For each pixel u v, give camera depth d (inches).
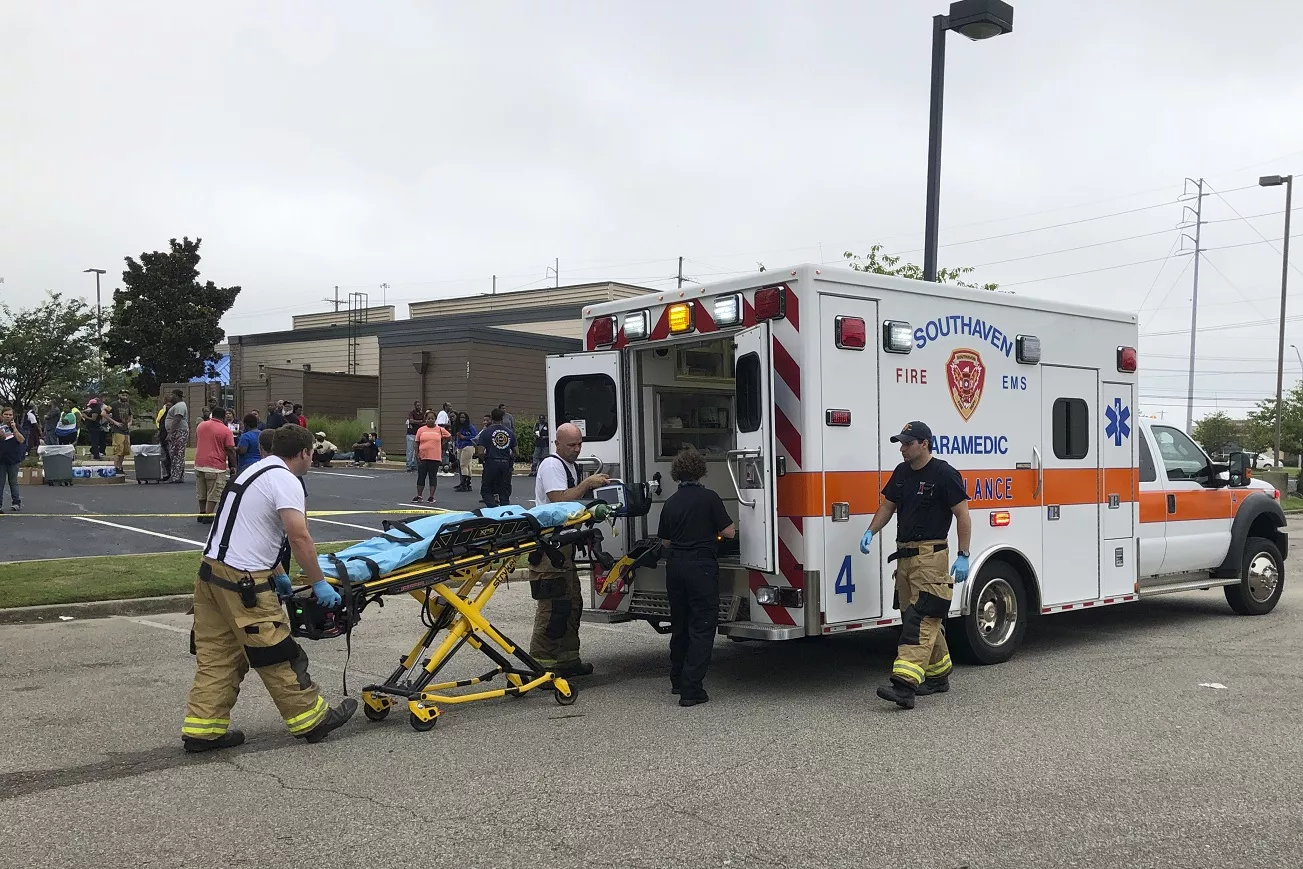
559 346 1396.4
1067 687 286.4
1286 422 1738.4
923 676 265.1
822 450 271.7
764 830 178.1
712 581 269.4
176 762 219.5
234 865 163.8
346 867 163.0
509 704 271.0
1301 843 173.0
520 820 183.2
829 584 273.4
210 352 1734.7
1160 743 231.1
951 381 302.0
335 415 1491.1
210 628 227.6
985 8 469.7
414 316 1854.1
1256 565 415.2
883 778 206.4
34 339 1646.2
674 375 330.3
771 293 273.1
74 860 165.9
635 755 223.1
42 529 567.2
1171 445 394.6
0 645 343.6
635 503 295.6
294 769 213.9
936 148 492.7
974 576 304.5
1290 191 1239.5
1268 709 261.3
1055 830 178.2
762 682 298.5
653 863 164.1
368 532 600.1
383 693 247.4
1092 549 343.6
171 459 839.7
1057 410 333.4
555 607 289.7
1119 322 355.6
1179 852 168.9
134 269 1713.8
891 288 287.6
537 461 1053.8
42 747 230.1
